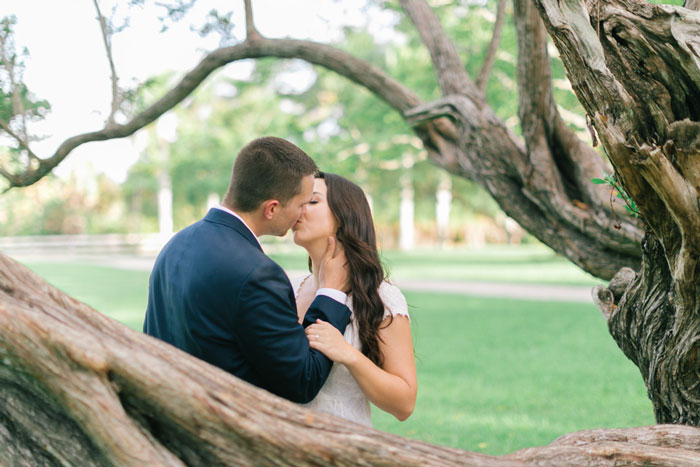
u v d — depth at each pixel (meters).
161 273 2.21
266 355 1.98
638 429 2.18
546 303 15.88
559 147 3.98
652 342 2.47
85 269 26.95
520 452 2.03
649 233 2.34
